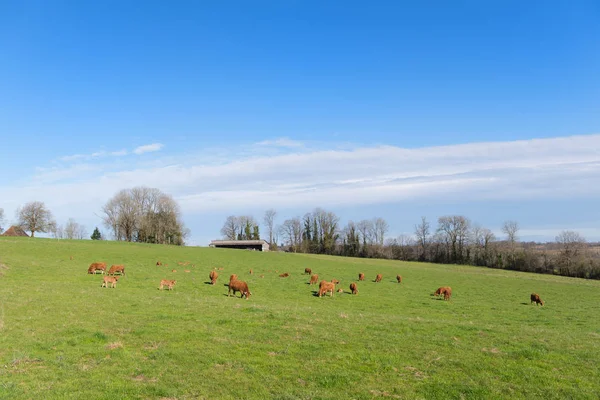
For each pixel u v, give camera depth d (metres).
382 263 105.88
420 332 22.06
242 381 14.39
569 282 81.62
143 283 41.59
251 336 19.80
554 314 37.44
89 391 12.99
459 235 138.50
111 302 27.34
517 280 75.44
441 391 14.12
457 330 22.84
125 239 133.75
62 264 51.75
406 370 16.03
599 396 13.98
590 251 115.94
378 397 13.59
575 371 16.31
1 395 12.27
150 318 22.78
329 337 19.95
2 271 42.34
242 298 35.88
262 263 73.50
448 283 62.25
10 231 122.81
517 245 134.88
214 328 21.06
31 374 14.17
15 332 18.92
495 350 18.69
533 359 17.59
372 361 16.80
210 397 13.12
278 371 15.45
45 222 126.12
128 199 129.38
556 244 121.94
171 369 15.27
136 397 12.80
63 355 16.22
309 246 158.88
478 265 130.62
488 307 39.88
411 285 56.41
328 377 14.95
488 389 14.37
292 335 20.22
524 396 13.91
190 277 48.62
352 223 155.50
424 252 145.00
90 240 98.31
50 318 21.81
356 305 37.25
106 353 16.77
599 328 30.27
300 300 38.12
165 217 135.00
